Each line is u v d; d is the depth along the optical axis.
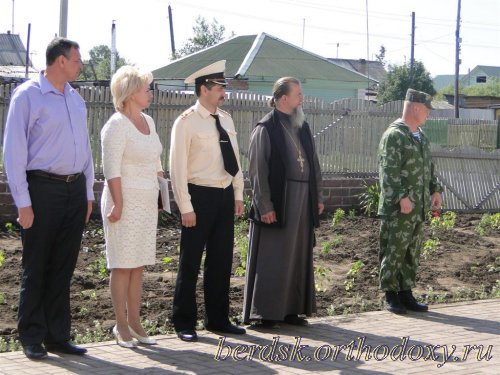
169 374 6.36
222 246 7.58
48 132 6.52
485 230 15.63
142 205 6.95
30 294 6.62
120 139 6.82
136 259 6.95
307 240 8.08
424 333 7.99
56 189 6.57
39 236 6.57
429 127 29.05
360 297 9.62
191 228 7.42
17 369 6.33
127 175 6.91
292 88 7.95
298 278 8.08
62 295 6.85
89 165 6.88
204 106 7.44
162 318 8.22
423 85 57.88
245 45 40.47
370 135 17.44
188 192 7.37
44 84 6.55
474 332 8.09
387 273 8.80
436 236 14.21
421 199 8.81
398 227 8.75
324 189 16.52
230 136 7.57
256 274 7.93
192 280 7.46
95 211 13.96
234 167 7.54
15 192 6.43
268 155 7.86
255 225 7.97
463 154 18.64
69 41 6.59
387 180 8.74
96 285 9.59
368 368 6.76
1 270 10.17
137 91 6.94
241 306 8.94
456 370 6.77
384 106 17.58
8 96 13.23
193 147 7.38
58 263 6.79
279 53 40.28
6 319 8.12
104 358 6.74
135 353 6.93
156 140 7.11
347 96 40.81
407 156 8.76
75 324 8.02
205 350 7.11
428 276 11.12
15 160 6.41
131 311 7.20
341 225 15.23
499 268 11.87
